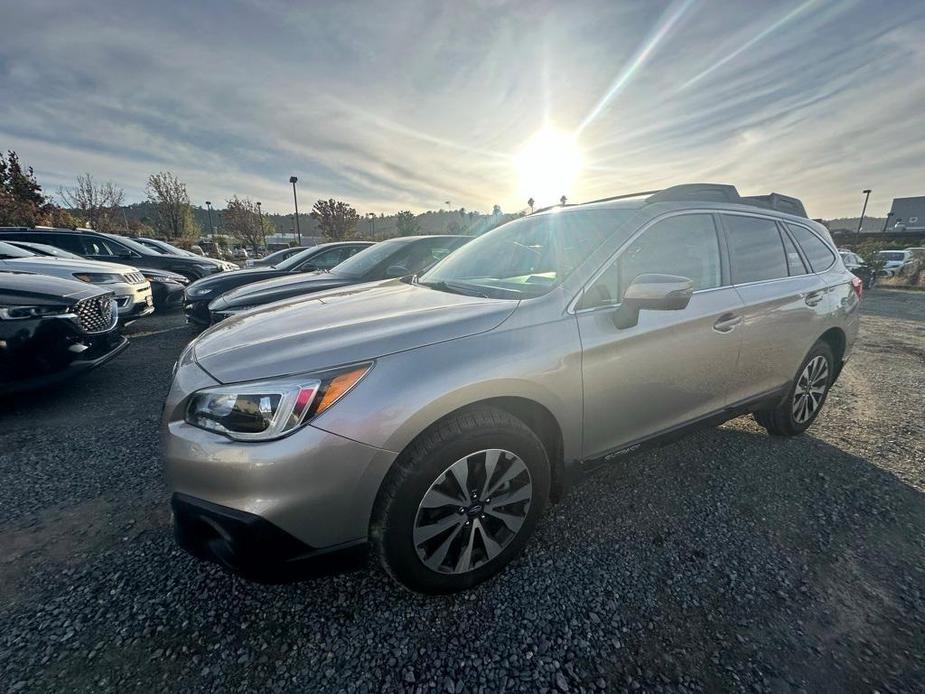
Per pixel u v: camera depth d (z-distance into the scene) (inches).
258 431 58.7
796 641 63.4
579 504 94.8
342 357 63.5
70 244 356.5
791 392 117.9
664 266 92.0
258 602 70.2
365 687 57.4
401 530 64.1
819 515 91.3
